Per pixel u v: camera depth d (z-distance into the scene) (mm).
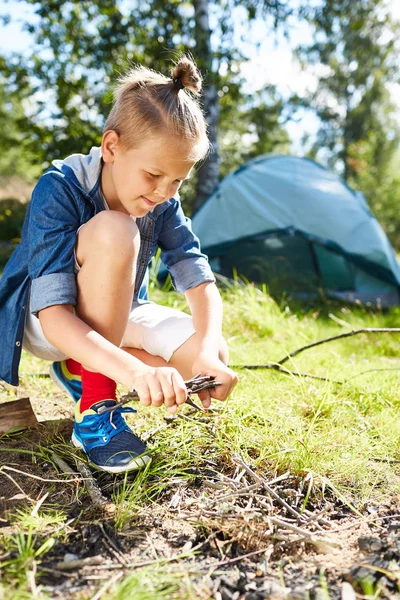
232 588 978
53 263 1318
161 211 1641
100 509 1219
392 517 1220
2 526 1148
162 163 1317
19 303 1481
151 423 1688
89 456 1391
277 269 5062
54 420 1706
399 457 1537
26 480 1350
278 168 5355
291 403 1855
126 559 1054
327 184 5305
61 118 6441
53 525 1155
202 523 1161
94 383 1411
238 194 5133
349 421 1757
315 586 977
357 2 7457
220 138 9500
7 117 15617
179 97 1340
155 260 3641
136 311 1684
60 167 1451
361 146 18234
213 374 1358
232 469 1427
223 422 1642
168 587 971
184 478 1363
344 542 1129
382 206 15750
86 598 925
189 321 1604
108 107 6344
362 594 950
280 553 1091
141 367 1188
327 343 3027
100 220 1312
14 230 8523
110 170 1433
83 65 6633
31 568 1004
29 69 6586
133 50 6570
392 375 2221
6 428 1603
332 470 1419
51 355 1575
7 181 16234
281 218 4957
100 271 1304
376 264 4957
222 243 4949
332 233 4918
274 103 7992
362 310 4348
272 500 1271
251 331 3152
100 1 6312
